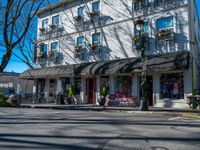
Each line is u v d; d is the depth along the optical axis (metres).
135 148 5.80
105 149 5.68
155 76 19.95
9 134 7.22
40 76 27.61
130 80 21.42
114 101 21.77
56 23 28.73
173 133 7.76
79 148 5.72
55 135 7.14
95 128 8.41
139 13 21.17
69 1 27.03
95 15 24.48
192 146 6.14
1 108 18.59
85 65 23.75
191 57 18.31
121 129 8.31
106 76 23.19
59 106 20.84
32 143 6.15
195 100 17.62
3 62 22.84
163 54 19.12
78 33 26.00
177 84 18.88
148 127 8.86
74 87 25.20
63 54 27.39
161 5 19.91
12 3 22.55
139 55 20.78
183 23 18.73
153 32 20.17
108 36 23.31
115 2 23.03
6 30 22.39
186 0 18.70
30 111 15.47
